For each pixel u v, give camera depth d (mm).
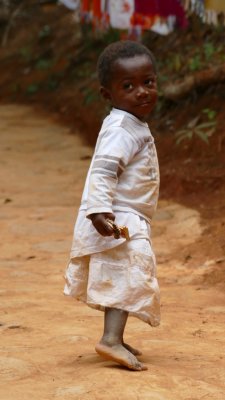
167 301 7824
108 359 5168
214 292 8242
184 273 9039
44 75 27391
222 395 4719
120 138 5145
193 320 6969
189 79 15750
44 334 6406
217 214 11492
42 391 4781
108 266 5137
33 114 24062
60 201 13688
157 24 14648
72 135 20438
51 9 32125
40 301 7766
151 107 5301
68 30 28938
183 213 11953
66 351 5828
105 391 4684
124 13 15008
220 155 13516
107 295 5105
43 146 19125
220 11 12297
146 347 5965
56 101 24219
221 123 14297
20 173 16109
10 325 6707
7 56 31250
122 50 5258
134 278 5094
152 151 5383
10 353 5758
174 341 6172
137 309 5086
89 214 5004
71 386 4824
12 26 33312
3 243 10867
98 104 20203
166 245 10383
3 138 20094
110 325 5113
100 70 5359
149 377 4949
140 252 5137
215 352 5824
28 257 10102
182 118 15703
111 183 5066
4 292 8156
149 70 5242
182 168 13719
